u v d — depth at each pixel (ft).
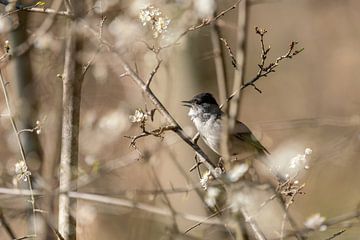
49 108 43.57
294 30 93.35
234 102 29.68
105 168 41.57
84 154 46.34
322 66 90.02
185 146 43.42
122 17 37.83
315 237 30.89
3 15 33.47
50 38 40.81
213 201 27.12
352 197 65.46
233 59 30.07
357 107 80.43
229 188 26.63
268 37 91.40
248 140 38.34
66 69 31.86
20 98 41.42
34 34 40.04
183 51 44.24
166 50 42.68
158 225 45.65
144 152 39.04
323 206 64.69
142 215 40.93
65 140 31.30
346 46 92.22
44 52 43.21
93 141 46.80
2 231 42.39
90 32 34.12
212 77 44.73
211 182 28.30
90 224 38.63
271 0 34.04
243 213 26.55
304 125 50.19
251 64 86.89
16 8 33.99
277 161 27.66
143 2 32.50
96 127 48.85
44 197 33.63
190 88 44.39
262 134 41.04
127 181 45.16
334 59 90.84
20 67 41.83
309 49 92.07
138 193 33.42
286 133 59.21
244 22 31.58
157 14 30.17
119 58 31.53
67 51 32.12
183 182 42.96
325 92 86.48
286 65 89.35
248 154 38.52
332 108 83.10
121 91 53.11
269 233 28.50
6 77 41.57
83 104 52.90
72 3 33.19
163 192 29.63
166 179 43.37
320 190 66.39
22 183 35.96
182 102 43.09
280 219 28.89
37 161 39.19
